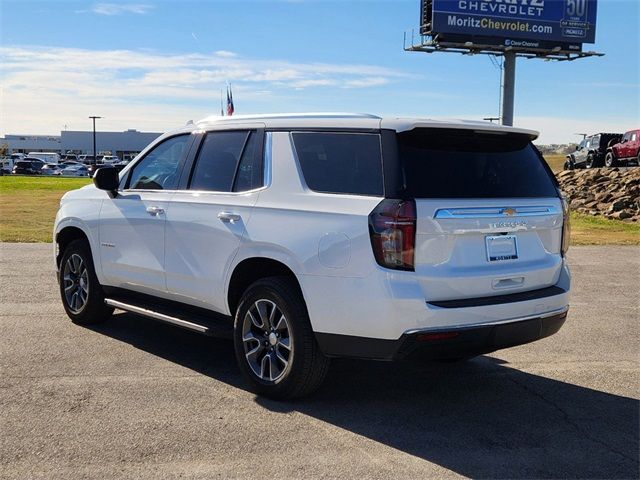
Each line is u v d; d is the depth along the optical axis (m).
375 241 4.24
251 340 4.95
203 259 5.35
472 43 39.97
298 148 4.93
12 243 13.40
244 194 5.14
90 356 5.81
